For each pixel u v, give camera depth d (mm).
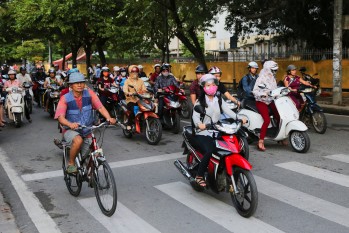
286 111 8492
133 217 5383
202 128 5477
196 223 5121
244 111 9039
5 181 7227
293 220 5109
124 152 9117
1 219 5461
